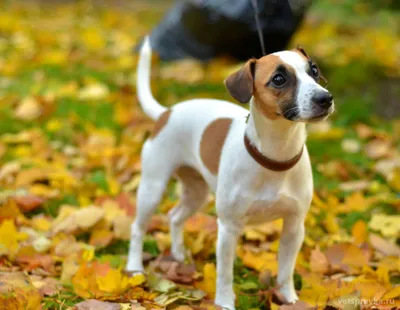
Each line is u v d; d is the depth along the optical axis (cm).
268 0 597
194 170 371
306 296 325
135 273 360
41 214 434
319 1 989
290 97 276
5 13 965
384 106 629
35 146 527
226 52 689
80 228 402
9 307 292
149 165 357
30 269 353
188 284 350
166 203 447
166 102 619
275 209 309
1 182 475
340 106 621
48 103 593
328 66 704
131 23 956
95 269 350
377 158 529
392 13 954
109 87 667
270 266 364
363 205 445
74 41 830
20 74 695
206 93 625
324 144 557
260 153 295
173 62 711
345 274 358
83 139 554
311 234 416
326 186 485
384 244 388
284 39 626
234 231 314
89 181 488
